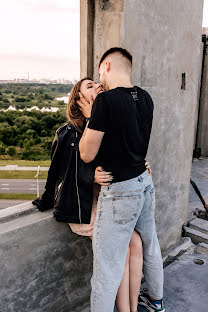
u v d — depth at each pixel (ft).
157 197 7.80
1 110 179.22
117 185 4.28
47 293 5.49
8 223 4.87
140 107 4.27
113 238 4.42
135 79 6.22
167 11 6.74
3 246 4.57
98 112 3.92
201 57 18.25
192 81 8.27
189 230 9.57
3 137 203.41
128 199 4.29
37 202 5.44
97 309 4.63
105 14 5.60
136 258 5.23
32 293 5.21
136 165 4.38
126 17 5.65
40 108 166.30
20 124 183.42
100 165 4.45
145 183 4.53
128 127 4.07
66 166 4.95
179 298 6.83
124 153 4.18
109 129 4.00
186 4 7.35
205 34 18.12
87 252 6.05
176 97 7.71
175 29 7.14
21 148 202.80
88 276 6.23
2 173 202.49
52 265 5.43
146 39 6.29
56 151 5.04
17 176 198.70
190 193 12.77
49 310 5.61
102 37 5.73
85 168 4.75
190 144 8.80
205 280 7.54
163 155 7.70
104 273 4.49
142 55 6.27
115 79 4.37
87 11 5.59
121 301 5.10
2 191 174.70
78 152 4.76
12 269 4.78
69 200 4.94
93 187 5.01
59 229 5.36
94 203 5.14
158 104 7.11
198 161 18.81
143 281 7.35
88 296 6.34
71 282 5.89
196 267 8.11
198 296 6.93
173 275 7.72
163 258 8.31
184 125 8.29
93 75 5.97
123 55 4.41
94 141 4.02
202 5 8.00
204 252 8.82
